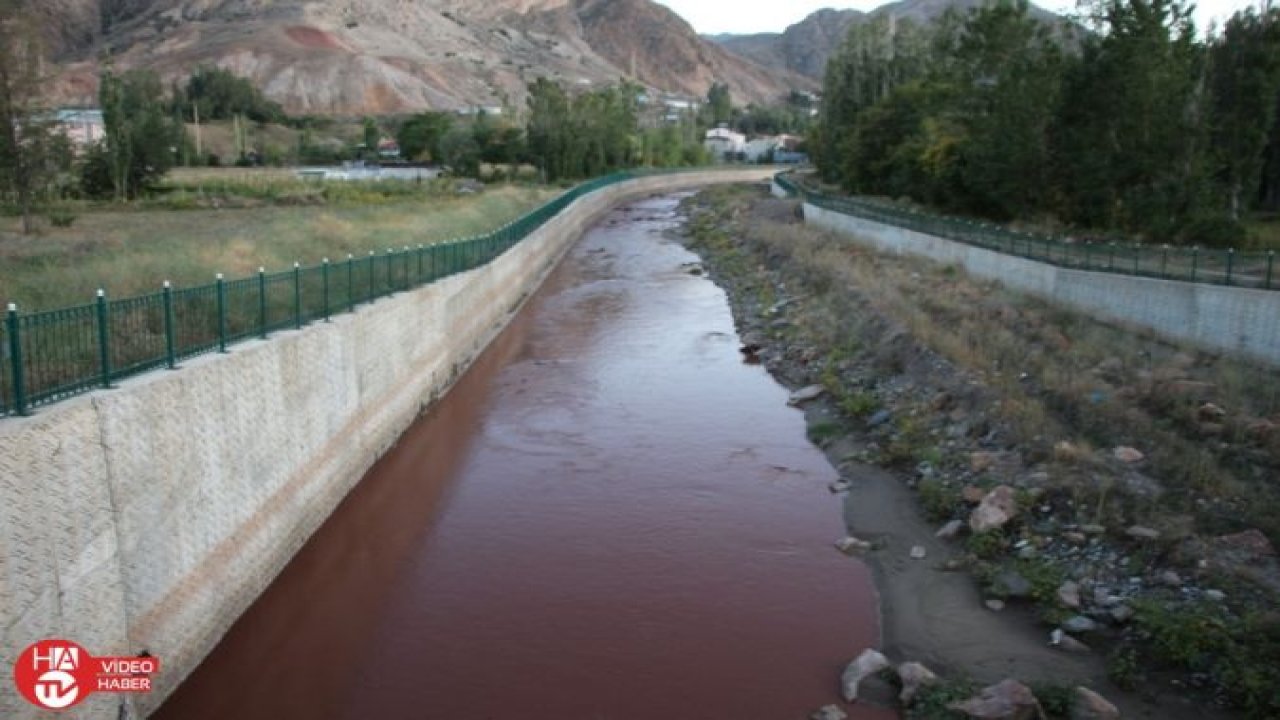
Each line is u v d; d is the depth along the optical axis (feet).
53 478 34.24
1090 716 38.27
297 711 41.45
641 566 54.90
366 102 564.71
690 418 82.43
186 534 43.86
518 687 43.06
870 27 270.05
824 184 273.13
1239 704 38.24
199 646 45.14
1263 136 126.00
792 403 86.43
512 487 67.15
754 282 143.54
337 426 64.03
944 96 188.14
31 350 40.06
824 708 40.83
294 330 58.65
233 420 48.60
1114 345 78.69
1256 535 47.80
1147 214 116.16
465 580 53.47
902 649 45.44
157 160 202.18
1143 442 59.62
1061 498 54.70
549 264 171.01
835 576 53.52
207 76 432.66
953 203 156.87
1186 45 123.34
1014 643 44.65
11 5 121.70
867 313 101.09
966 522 56.44
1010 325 89.40
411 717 40.93
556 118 299.99
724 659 45.21
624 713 41.01
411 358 81.25
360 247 104.53
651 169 364.38
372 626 48.60
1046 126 133.90
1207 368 70.18
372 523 61.57
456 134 301.63
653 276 161.58
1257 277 77.36
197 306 50.90
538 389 91.97
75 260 80.69
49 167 126.52
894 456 68.54
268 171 275.39
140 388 40.06
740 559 55.72
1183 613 43.04
